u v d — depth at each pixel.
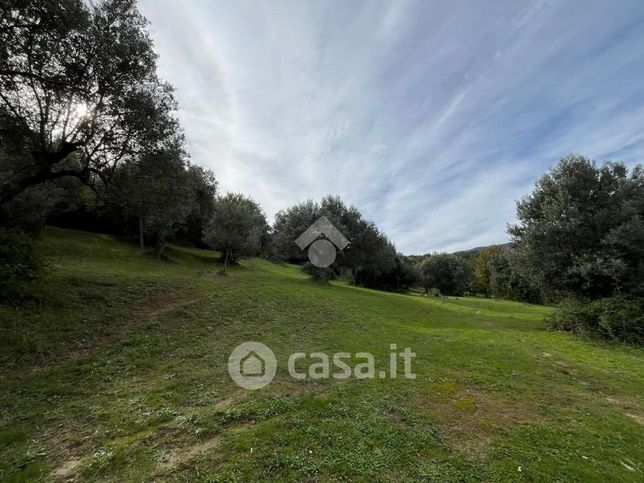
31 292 9.62
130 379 6.37
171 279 16.70
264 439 4.31
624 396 6.61
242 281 21.55
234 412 5.04
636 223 13.20
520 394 6.47
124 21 9.95
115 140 10.74
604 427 5.07
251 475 3.57
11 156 11.38
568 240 14.69
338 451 4.08
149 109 10.43
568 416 5.46
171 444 4.15
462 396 6.24
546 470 3.82
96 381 6.18
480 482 3.57
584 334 12.74
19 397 5.36
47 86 9.20
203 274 23.55
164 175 12.01
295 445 4.19
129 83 10.33
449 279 49.91
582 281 14.34
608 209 14.15
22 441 4.16
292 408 5.31
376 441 4.37
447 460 3.98
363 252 32.47
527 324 17.12
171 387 6.03
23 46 8.29
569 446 4.42
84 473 3.57
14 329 7.83
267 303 14.97
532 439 4.59
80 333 8.53
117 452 3.92
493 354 9.56
